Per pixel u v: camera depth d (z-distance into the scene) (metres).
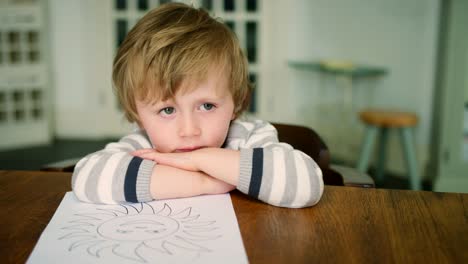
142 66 0.65
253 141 0.79
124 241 0.48
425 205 0.61
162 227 0.52
